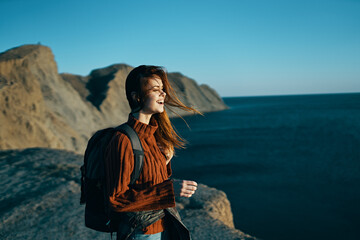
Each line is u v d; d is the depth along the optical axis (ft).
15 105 73.87
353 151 113.70
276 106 572.51
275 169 89.20
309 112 365.20
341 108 421.18
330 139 150.41
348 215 51.98
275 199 61.57
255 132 197.16
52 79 160.45
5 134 62.13
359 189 66.80
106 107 221.66
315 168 88.38
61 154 21.31
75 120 151.84
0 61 87.15
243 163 99.76
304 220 49.98
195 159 110.22
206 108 440.45
